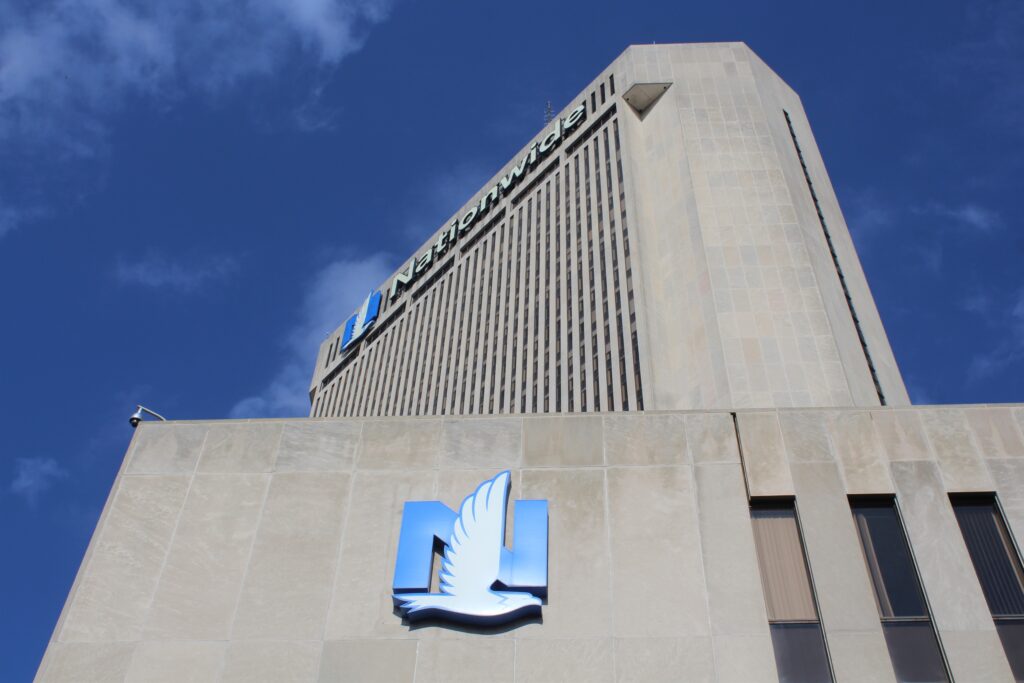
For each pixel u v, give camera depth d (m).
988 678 22.06
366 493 26.95
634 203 112.94
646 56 128.25
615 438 27.62
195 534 26.28
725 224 99.75
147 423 29.27
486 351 132.00
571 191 132.75
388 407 150.50
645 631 23.41
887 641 23.03
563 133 141.88
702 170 106.69
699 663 22.77
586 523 25.67
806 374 83.56
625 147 120.19
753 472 26.39
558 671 22.89
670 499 26.03
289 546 25.86
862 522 25.48
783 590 24.22
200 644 23.97
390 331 168.00
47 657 23.81
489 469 27.19
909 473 26.11
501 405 120.88
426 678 23.00
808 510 25.42
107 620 24.50
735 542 24.92
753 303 90.94
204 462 28.09
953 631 22.89
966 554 24.31
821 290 91.62
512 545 25.30
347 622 24.17
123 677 23.45
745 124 111.38
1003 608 23.47
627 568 24.62
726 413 27.92
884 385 92.31
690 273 98.44
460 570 24.70
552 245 130.88
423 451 27.81
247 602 24.73
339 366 180.38
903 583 24.12
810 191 110.44
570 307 118.06
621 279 109.19
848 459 26.53
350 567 25.33
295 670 23.38
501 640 23.55
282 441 28.47
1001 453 26.47
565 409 107.31
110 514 26.81
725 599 23.84
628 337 101.88
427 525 25.75
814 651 22.95
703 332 91.62
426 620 24.09
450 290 154.50
